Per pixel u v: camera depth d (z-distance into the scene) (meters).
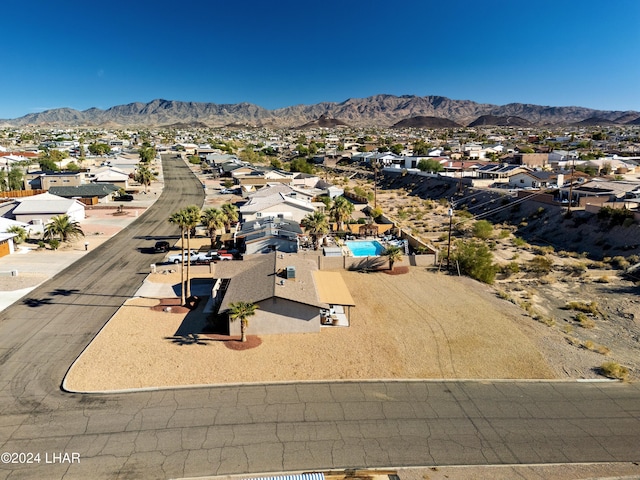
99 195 94.12
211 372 29.94
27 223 70.69
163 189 117.44
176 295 43.94
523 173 102.56
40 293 44.03
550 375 30.83
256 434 23.97
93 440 23.17
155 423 24.64
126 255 57.88
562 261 59.69
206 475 20.98
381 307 42.25
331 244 61.69
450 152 176.12
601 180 90.12
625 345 36.69
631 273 53.56
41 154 168.00
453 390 28.72
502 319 40.09
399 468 21.70
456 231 76.06
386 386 29.00
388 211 93.38
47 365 30.56
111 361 31.05
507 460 22.48
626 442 24.00
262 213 72.50
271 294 35.31
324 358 32.25
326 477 20.91
